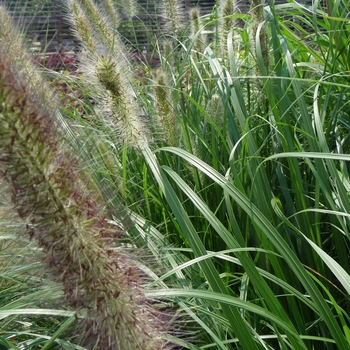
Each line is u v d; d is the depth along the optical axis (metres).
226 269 3.22
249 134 3.26
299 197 3.19
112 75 3.28
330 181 3.18
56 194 1.80
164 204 3.63
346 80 4.09
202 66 4.68
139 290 2.08
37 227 1.82
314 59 4.58
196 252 2.43
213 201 3.71
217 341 2.37
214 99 3.85
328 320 2.26
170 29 5.36
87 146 2.92
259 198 2.97
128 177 3.88
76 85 4.86
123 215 2.85
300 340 2.21
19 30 2.60
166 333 2.39
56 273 1.94
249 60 5.09
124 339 2.03
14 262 2.54
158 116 3.68
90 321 2.01
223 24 4.47
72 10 4.01
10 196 1.79
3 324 2.93
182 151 2.86
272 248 2.93
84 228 1.88
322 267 3.08
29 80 1.81
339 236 3.09
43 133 1.74
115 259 2.00
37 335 2.54
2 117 1.67
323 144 2.98
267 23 4.36
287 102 3.51
